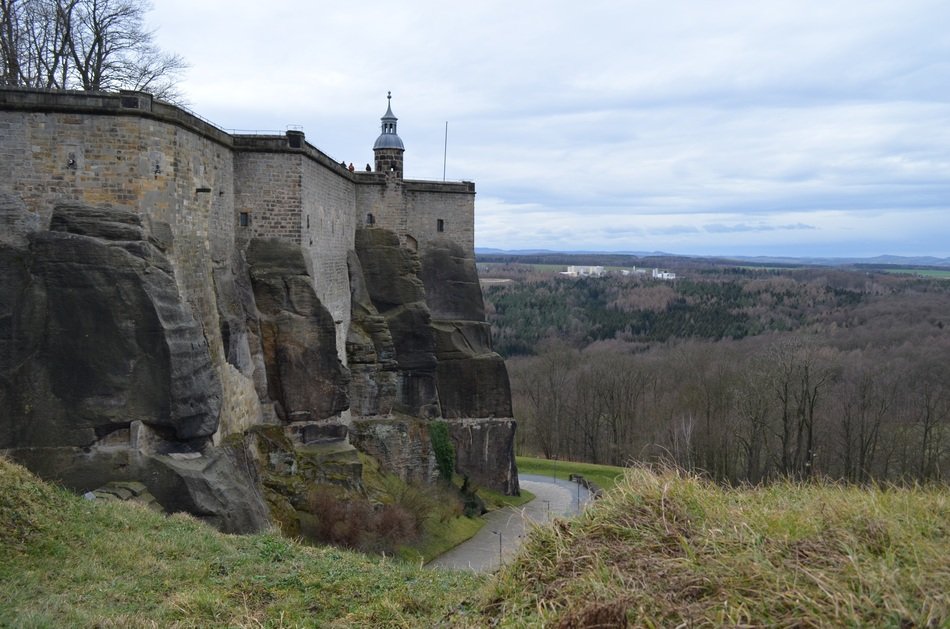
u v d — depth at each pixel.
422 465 40.47
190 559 14.52
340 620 11.40
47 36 34.66
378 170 46.44
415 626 10.82
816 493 12.59
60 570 13.38
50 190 21.67
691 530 10.12
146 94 22.17
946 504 11.12
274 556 14.97
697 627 7.83
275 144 30.78
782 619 7.74
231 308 27.73
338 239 38.56
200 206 26.08
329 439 31.19
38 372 20.48
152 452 21.19
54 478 20.09
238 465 23.95
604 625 8.08
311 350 30.86
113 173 21.95
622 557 9.73
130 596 12.63
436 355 45.56
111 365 20.80
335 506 27.66
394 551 29.12
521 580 10.31
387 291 43.50
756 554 8.96
